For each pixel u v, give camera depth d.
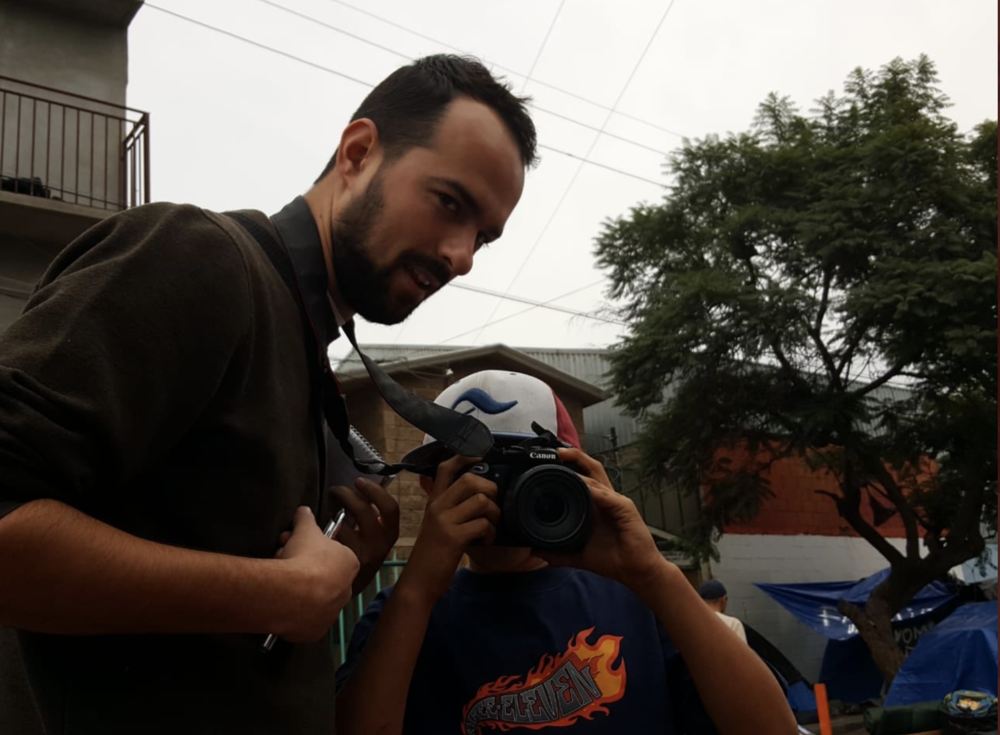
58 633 0.95
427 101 1.38
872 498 16.72
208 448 1.12
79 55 8.50
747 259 13.62
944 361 12.55
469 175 1.35
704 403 13.46
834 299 13.06
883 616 13.31
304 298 1.32
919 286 11.56
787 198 13.65
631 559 1.59
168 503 1.10
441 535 1.57
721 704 1.52
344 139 1.42
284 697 1.15
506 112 1.42
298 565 1.08
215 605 0.99
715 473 14.62
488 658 1.69
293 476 1.22
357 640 1.77
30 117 8.08
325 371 1.34
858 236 12.41
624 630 1.72
